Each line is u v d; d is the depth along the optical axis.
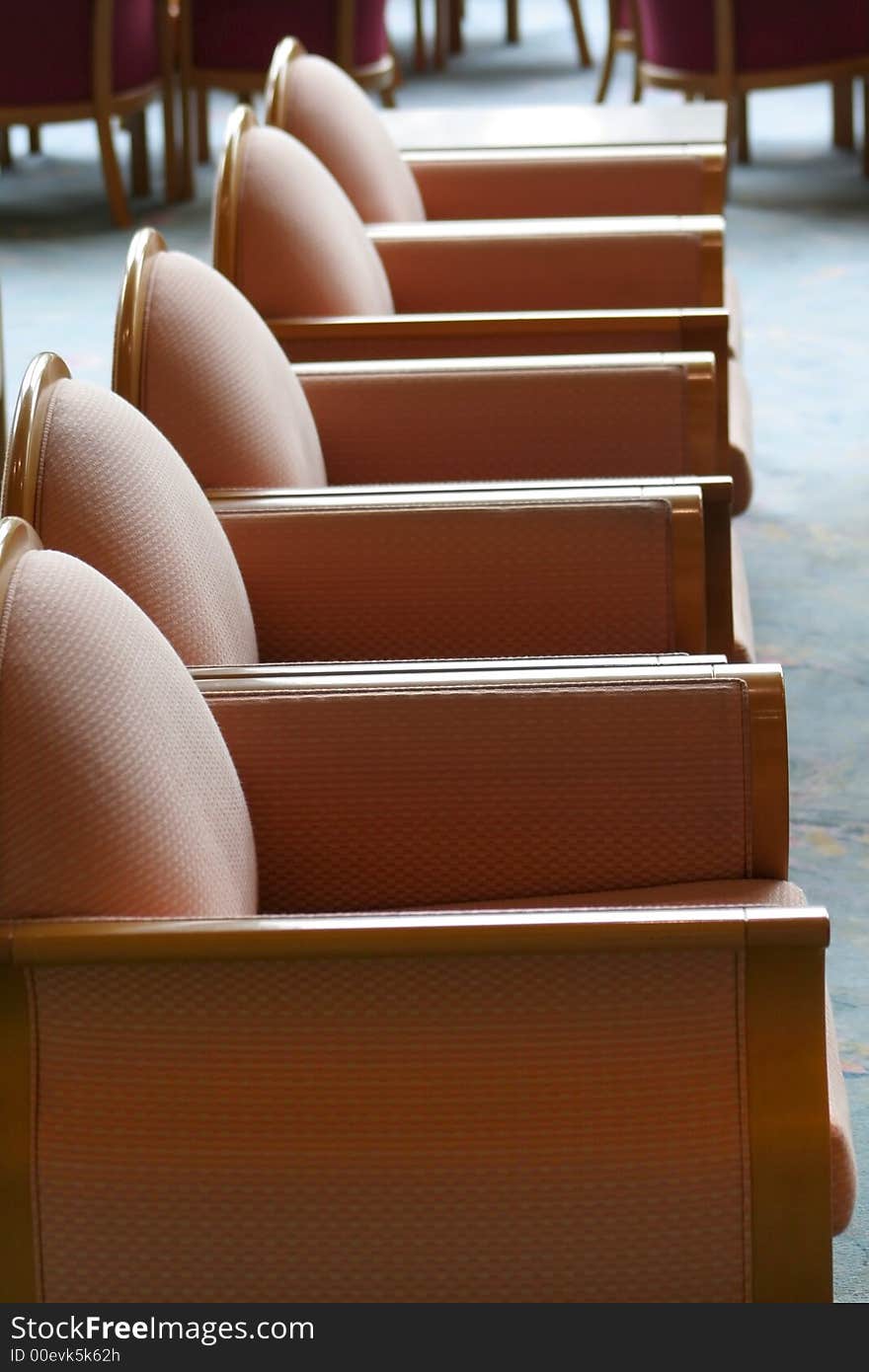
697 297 3.74
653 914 1.57
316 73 3.82
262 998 1.60
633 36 7.45
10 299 6.24
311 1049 1.62
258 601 2.51
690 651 2.50
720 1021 1.61
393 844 2.08
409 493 2.51
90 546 1.97
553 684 2.06
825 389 5.31
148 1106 1.62
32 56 6.80
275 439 2.61
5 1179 1.62
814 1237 1.64
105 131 7.00
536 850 2.08
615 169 4.21
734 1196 1.64
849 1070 2.54
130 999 1.60
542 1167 1.64
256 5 7.13
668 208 4.23
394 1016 1.61
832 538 4.36
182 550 2.10
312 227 3.28
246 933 1.55
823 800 3.29
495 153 4.28
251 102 8.29
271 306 3.25
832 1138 1.71
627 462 3.02
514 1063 1.62
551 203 4.25
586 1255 1.65
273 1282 1.66
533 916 1.57
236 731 2.05
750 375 5.43
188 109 7.43
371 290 3.50
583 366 3.01
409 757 2.06
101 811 1.60
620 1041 1.62
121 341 2.49
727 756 2.06
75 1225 1.64
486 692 2.06
